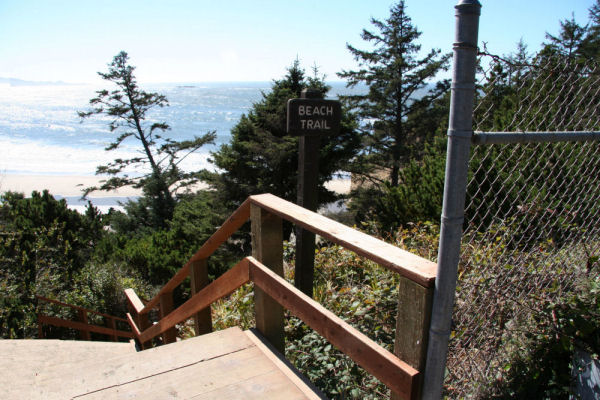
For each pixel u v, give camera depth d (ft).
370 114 81.76
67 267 36.40
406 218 19.19
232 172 51.31
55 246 38.55
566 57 6.44
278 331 7.32
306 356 8.37
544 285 7.65
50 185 162.81
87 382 6.20
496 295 6.87
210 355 6.83
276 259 6.89
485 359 6.99
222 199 53.16
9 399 5.90
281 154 46.44
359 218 38.27
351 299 10.54
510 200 11.93
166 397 5.82
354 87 84.38
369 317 8.95
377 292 9.63
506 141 4.63
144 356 6.85
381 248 4.33
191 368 6.49
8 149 267.18
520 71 6.03
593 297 7.16
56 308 30.53
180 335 14.76
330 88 52.95
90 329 24.59
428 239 14.14
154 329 11.80
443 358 3.81
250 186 50.01
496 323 7.05
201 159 211.00
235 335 7.48
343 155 52.03
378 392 7.22
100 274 37.60
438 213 17.13
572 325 6.74
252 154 49.85
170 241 53.26
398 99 80.07
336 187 120.78
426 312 3.80
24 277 30.89
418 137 82.07
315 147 12.14
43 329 28.89
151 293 41.52
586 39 72.64
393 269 4.01
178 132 359.87
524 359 7.20
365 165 71.67
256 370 6.40
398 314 4.10
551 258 7.79
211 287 8.21
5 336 25.17
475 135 4.44
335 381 7.84
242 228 49.32
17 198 52.16
